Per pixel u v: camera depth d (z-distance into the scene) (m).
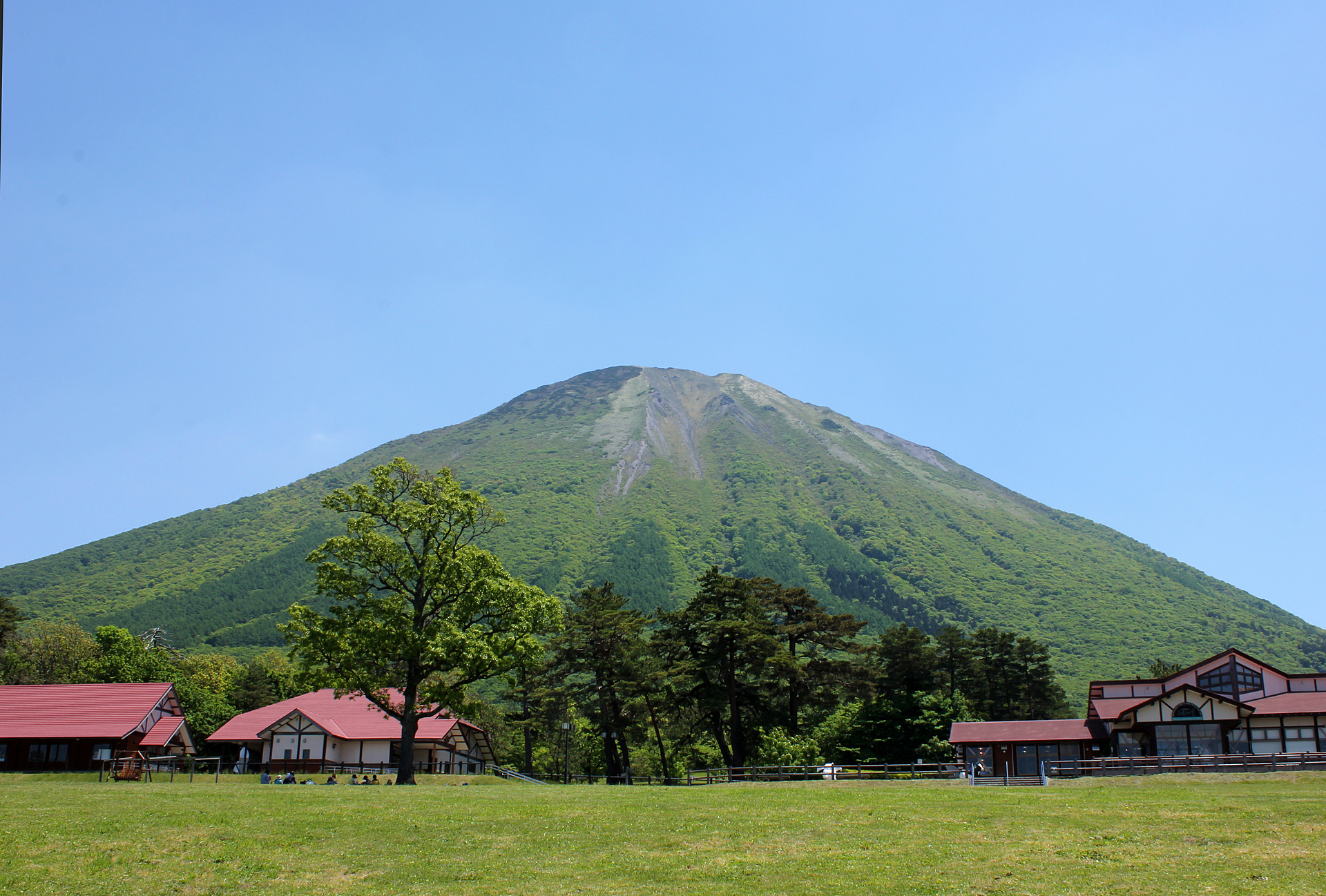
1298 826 22.94
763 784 39.97
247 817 25.80
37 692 55.81
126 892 18.73
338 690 41.22
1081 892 17.94
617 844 23.00
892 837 23.20
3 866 19.98
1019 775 48.31
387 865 21.05
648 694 57.50
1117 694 52.88
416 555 42.59
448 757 66.81
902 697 63.41
